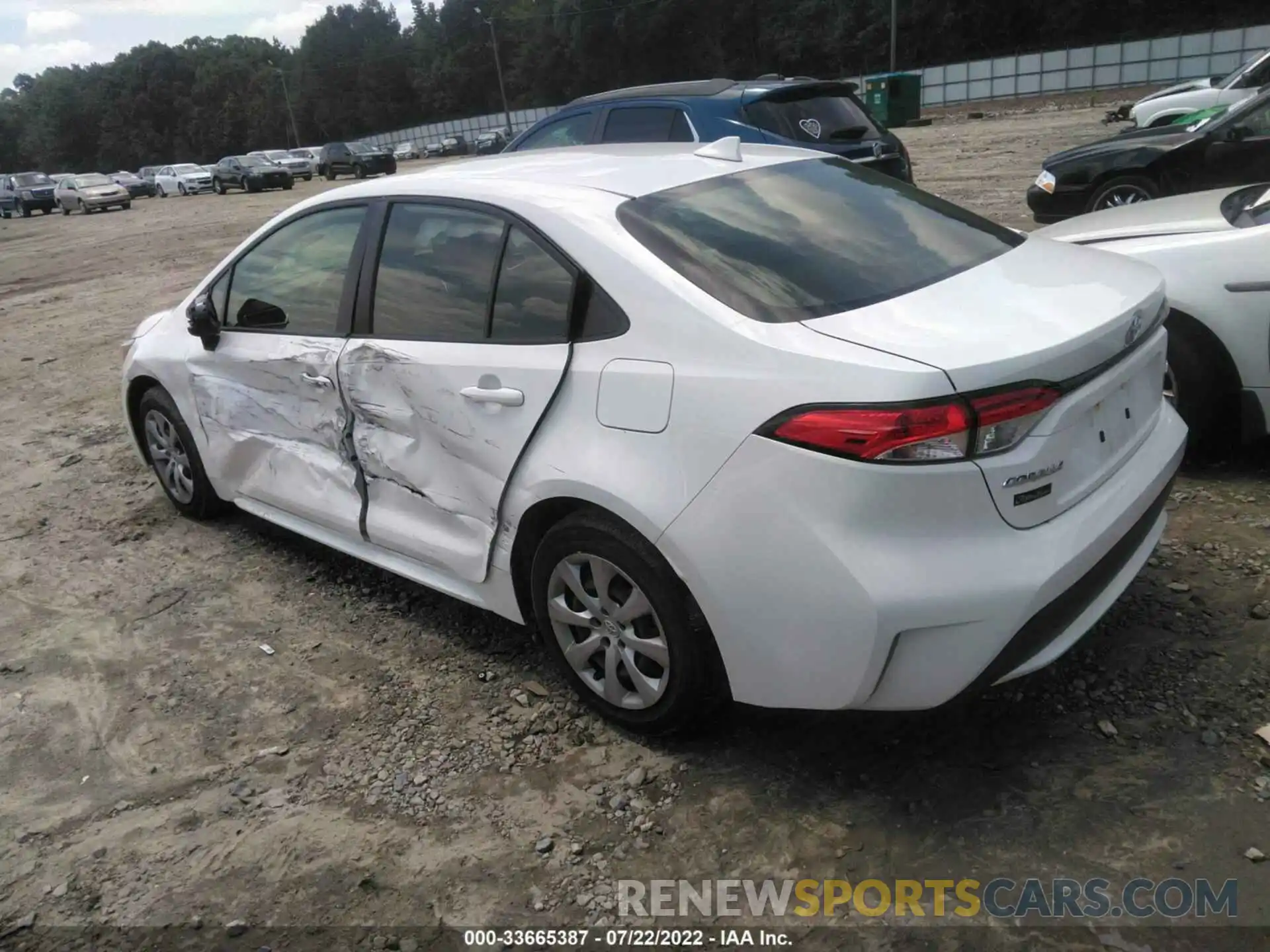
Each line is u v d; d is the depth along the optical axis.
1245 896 2.38
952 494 2.40
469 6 94.56
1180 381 4.28
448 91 95.56
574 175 3.40
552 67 85.62
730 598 2.66
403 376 3.47
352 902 2.65
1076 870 2.50
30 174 43.66
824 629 2.53
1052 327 2.60
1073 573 2.53
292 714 3.47
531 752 3.16
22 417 7.68
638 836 2.77
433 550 3.54
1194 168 8.29
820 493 2.46
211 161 119.88
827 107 8.79
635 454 2.79
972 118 38.62
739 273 2.83
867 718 3.12
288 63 113.56
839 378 2.46
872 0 70.56
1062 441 2.55
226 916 2.64
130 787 3.18
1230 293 4.10
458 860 2.76
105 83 125.12
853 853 2.63
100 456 6.48
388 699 3.51
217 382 4.43
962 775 2.85
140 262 18.08
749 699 2.77
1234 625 3.36
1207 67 44.44
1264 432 4.21
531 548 3.27
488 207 3.31
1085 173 8.81
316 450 4.01
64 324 11.95
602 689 3.17
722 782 2.93
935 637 2.46
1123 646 3.32
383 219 3.69
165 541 4.98
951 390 2.37
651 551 2.83
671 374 2.72
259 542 4.88
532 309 3.12
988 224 3.54
